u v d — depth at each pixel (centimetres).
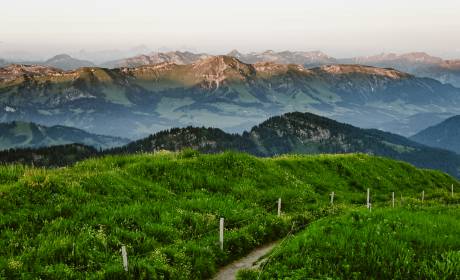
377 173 5050
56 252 1677
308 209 3069
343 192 4031
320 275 1516
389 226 1906
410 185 5275
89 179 2394
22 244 1714
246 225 2405
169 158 3322
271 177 3544
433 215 2270
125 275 1595
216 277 1806
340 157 5072
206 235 2133
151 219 2153
